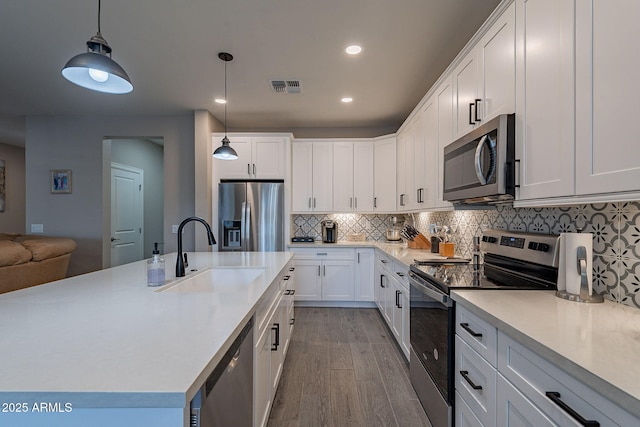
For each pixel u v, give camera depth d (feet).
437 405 5.68
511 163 4.83
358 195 14.39
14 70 9.54
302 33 7.57
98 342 2.89
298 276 13.67
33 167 13.94
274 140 13.62
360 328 11.27
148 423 2.27
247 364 4.22
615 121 3.09
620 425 2.23
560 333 3.16
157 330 3.20
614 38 3.10
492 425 3.96
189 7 6.61
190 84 10.43
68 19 7.01
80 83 5.14
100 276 6.03
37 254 10.76
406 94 11.30
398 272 8.91
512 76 4.90
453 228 10.17
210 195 13.43
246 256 9.52
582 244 4.36
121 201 17.92
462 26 7.30
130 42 7.95
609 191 3.16
